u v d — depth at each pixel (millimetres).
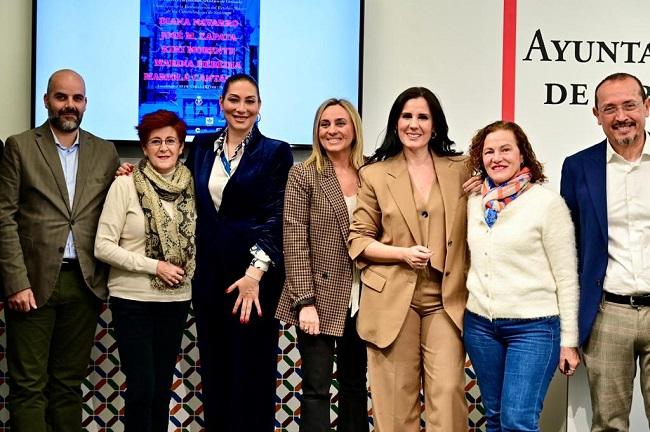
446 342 2814
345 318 2910
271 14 3787
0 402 3561
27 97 3777
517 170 2752
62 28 3729
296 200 2957
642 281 2822
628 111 2822
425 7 3848
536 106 3863
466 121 3863
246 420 3133
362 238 2848
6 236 3076
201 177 3146
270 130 3803
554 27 3854
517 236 2676
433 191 2854
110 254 3049
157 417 3166
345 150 3023
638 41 3871
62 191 3158
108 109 3758
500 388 2760
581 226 2943
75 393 3225
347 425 2996
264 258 3057
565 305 2697
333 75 3793
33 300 3088
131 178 3148
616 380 2881
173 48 3771
